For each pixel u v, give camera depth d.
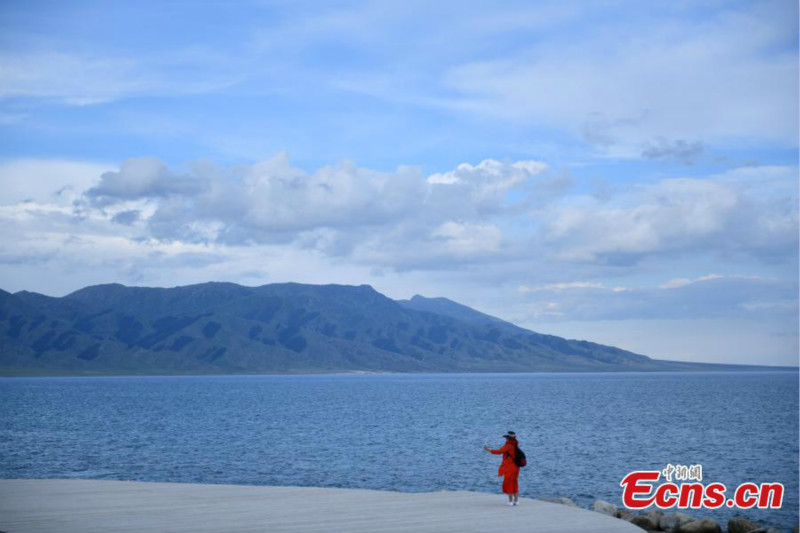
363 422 88.94
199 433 74.06
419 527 15.11
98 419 96.88
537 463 50.06
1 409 122.12
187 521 15.64
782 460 52.88
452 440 65.44
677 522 21.53
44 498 18.91
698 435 70.75
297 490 20.61
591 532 14.73
